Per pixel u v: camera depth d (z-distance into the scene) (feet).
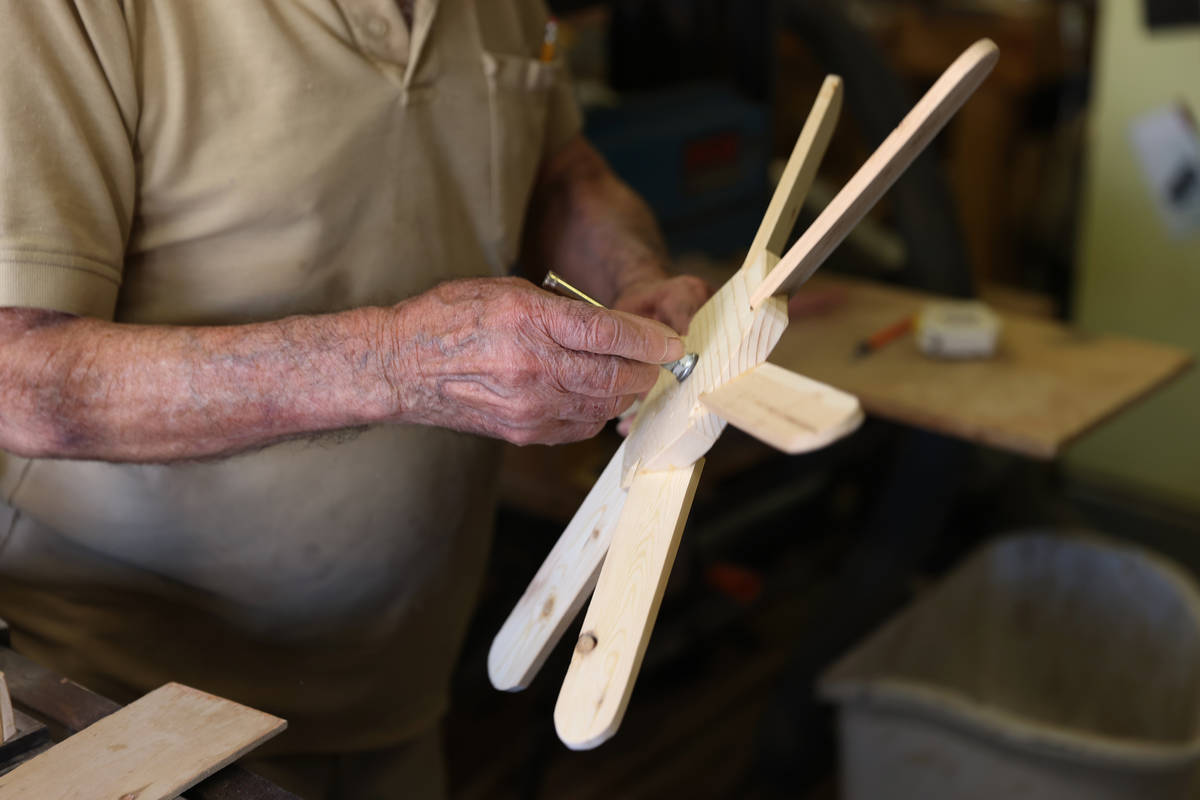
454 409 2.51
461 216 3.29
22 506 3.14
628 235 3.74
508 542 5.83
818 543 8.03
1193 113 7.54
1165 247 7.93
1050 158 10.23
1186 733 5.40
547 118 3.88
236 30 2.71
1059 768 4.65
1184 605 5.63
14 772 2.19
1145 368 5.04
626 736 6.81
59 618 3.27
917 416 4.66
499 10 3.31
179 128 2.69
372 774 3.89
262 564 3.22
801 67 10.43
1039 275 10.43
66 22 2.47
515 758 6.56
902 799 5.15
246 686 3.43
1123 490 8.51
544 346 2.33
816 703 6.10
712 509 5.97
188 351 2.52
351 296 3.05
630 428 2.80
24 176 2.43
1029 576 6.04
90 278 2.56
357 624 3.46
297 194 2.83
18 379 2.52
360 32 2.88
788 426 1.83
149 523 3.10
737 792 6.35
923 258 6.39
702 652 7.27
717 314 2.40
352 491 3.20
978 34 10.13
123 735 2.30
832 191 8.70
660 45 7.12
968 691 5.99
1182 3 7.30
